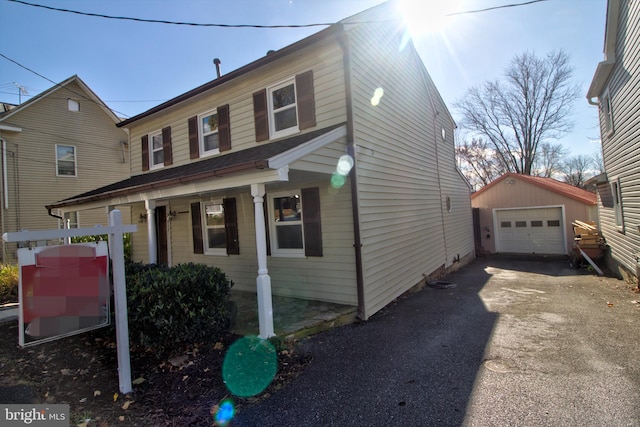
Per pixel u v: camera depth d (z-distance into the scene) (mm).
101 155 15523
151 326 4055
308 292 6441
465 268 12000
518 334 4730
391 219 7145
